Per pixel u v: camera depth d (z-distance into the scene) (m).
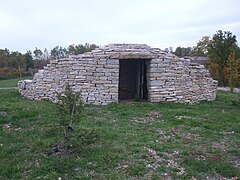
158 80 13.47
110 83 13.09
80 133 6.88
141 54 13.20
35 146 7.02
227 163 6.09
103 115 10.60
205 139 7.82
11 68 42.28
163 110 11.50
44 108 11.29
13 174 5.60
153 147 6.96
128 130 8.44
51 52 47.03
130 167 5.77
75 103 6.70
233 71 24.59
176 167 5.85
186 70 14.04
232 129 8.97
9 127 8.95
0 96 15.30
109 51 13.26
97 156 6.27
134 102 13.46
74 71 13.06
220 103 14.24
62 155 6.38
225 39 29.20
